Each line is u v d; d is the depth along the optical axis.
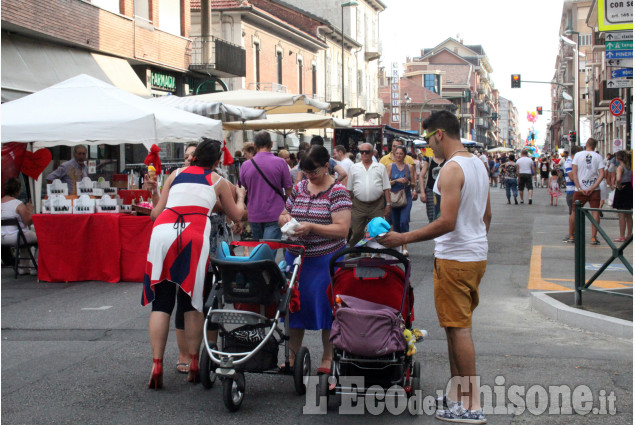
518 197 31.67
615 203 13.72
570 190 14.22
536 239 14.84
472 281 4.73
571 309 7.62
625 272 7.82
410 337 4.91
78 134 10.23
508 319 7.85
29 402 5.21
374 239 4.84
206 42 28.92
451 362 4.98
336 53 54.25
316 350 6.58
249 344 5.20
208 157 5.80
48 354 6.53
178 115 11.52
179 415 4.94
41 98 10.92
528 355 6.33
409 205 11.85
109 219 10.23
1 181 10.80
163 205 5.77
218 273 5.45
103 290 9.67
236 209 5.92
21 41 18.55
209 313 5.17
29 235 10.84
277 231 8.46
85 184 10.76
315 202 5.62
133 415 4.94
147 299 5.46
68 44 20.27
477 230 4.76
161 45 25.44
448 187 4.61
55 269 10.32
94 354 6.52
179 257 5.45
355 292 5.05
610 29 10.70
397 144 11.63
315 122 19.89
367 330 4.68
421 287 9.67
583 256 7.85
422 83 110.75
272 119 20.41
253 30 37.19
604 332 7.10
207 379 5.40
